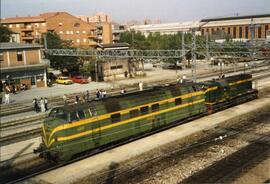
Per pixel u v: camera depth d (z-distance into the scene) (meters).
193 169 20.58
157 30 141.00
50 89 54.06
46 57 67.12
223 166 20.92
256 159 21.88
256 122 31.45
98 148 23.53
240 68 76.62
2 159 22.91
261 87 51.28
